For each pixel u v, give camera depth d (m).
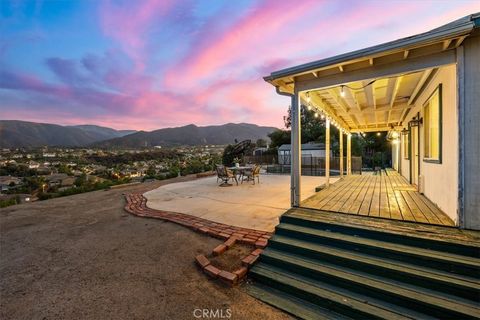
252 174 9.73
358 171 12.48
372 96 5.40
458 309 1.83
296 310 2.16
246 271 2.72
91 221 4.82
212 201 6.11
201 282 2.57
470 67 2.64
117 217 5.07
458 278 2.08
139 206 5.93
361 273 2.42
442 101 3.60
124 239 3.78
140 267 2.88
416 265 2.34
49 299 2.27
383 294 2.13
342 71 3.64
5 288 2.47
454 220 3.02
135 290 2.42
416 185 6.31
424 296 2.01
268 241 3.17
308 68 3.52
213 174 13.82
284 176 12.48
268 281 2.56
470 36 2.62
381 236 2.74
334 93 5.17
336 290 2.32
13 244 3.66
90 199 7.23
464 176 2.68
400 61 3.17
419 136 5.59
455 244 2.31
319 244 2.96
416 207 3.90
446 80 3.36
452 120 3.10
